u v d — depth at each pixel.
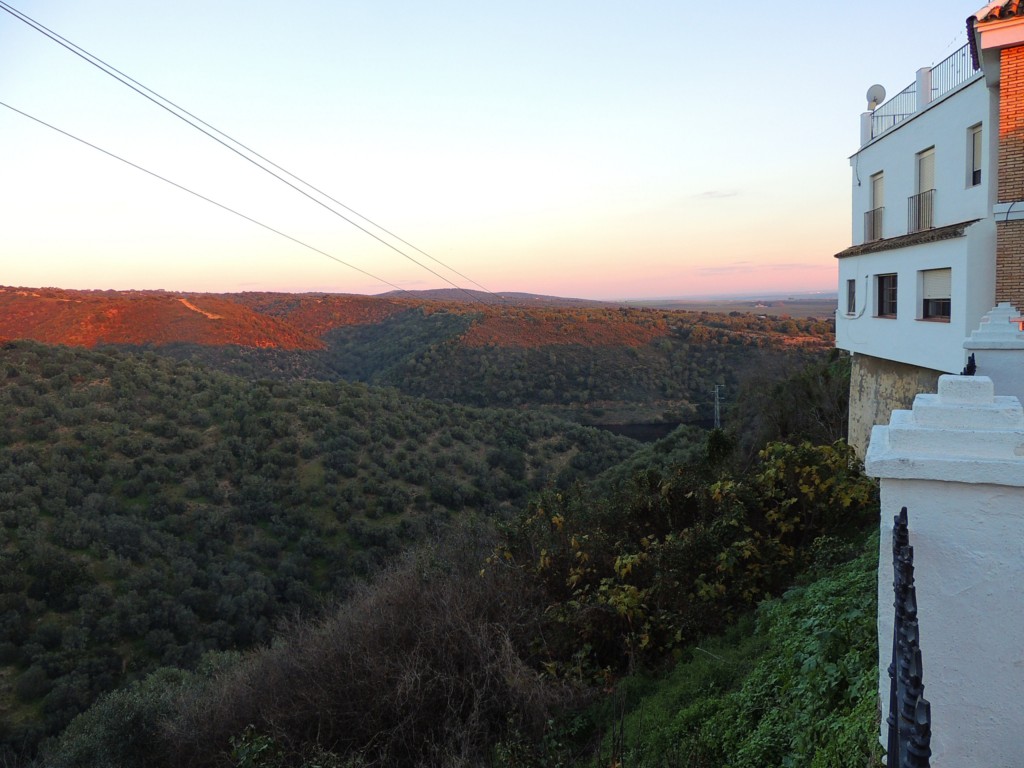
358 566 30.62
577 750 7.21
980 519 2.04
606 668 8.60
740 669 6.73
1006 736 2.04
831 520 9.56
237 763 8.07
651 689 7.71
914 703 1.59
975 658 2.07
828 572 8.12
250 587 28.44
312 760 7.37
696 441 35.31
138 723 10.22
